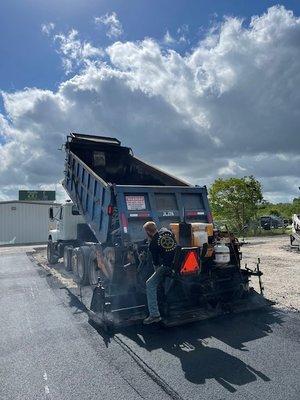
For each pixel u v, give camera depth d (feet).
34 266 50.26
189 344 18.81
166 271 20.33
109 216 27.37
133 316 21.12
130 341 19.44
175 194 26.55
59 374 15.61
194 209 27.07
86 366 16.37
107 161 38.45
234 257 23.98
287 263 44.86
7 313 25.07
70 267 40.63
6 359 17.29
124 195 25.03
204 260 22.65
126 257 23.38
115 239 26.40
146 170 34.88
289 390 13.78
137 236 24.58
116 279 23.21
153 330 21.11
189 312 21.50
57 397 13.67
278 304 25.45
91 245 32.45
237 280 23.79
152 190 25.77
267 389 13.89
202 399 13.30
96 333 20.79
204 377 15.06
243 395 13.51
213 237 23.27
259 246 66.69
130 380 14.94
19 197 132.26
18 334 20.76
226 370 15.66
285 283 32.48
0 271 45.57
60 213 47.26
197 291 22.45
